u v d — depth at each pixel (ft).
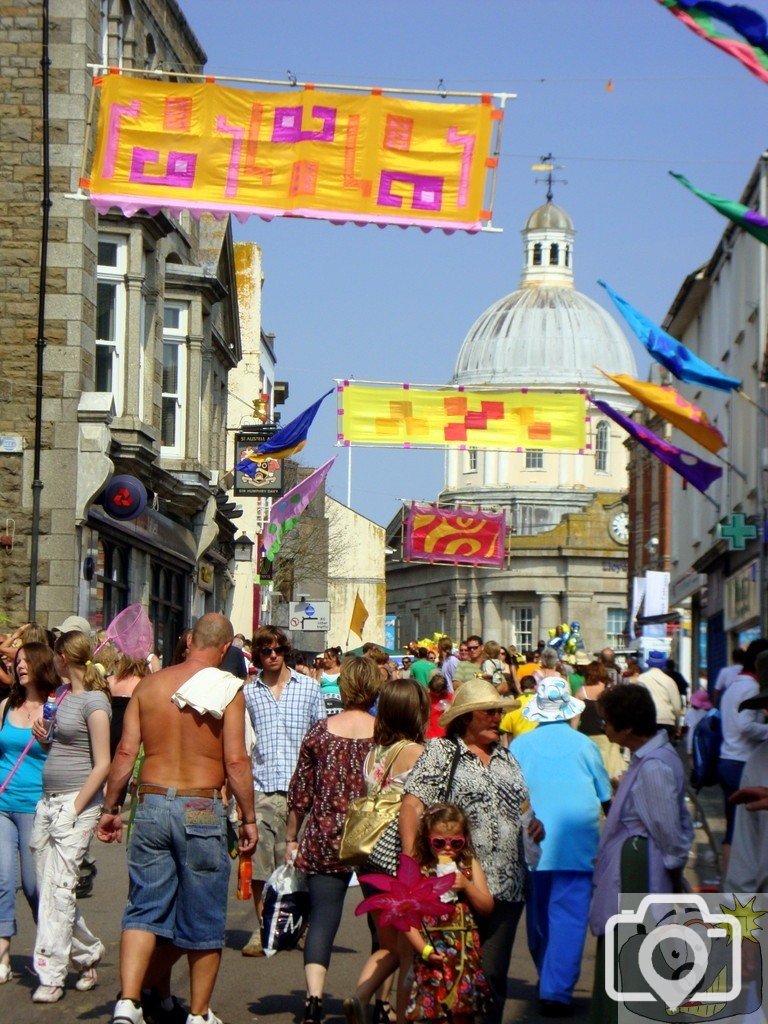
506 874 28.76
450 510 186.09
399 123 57.52
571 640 213.25
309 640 206.59
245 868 36.29
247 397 192.85
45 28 86.28
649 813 29.91
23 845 37.17
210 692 30.91
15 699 37.63
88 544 87.61
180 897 30.50
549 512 418.31
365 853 30.73
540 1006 35.47
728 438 124.88
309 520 246.68
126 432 90.38
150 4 101.81
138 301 93.30
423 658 84.23
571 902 34.94
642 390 86.63
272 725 41.65
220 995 35.88
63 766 35.88
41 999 34.78
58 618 85.10
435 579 422.41
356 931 44.60
